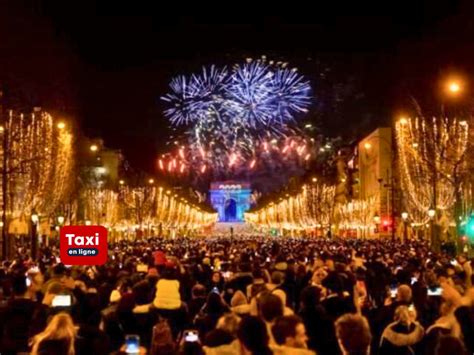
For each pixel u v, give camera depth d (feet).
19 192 221.25
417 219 288.10
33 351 41.11
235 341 43.91
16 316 51.49
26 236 249.55
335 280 70.13
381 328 62.18
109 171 517.96
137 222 462.19
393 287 82.94
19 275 68.69
